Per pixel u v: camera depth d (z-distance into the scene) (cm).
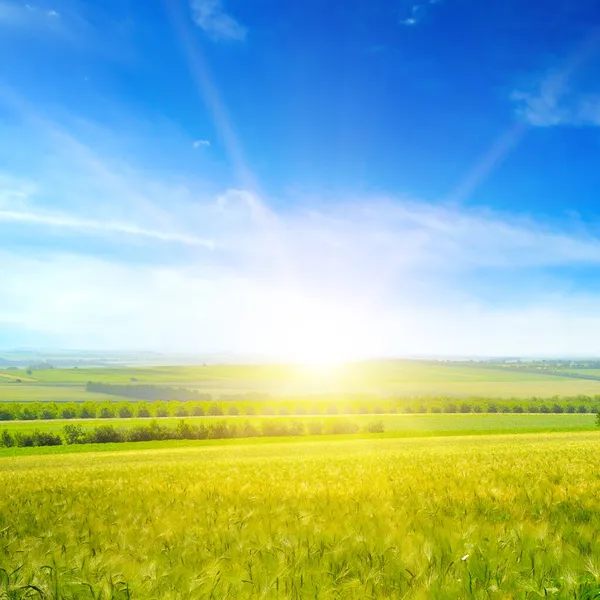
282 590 413
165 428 9194
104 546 559
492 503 755
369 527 602
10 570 484
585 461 1520
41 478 1565
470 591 391
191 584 419
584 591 377
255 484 1085
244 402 17675
